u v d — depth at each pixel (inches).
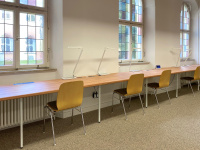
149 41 217.3
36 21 137.4
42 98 127.3
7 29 124.0
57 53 139.4
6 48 124.2
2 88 102.6
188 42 290.0
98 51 157.9
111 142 99.7
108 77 144.6
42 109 128.1
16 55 127.5
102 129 117.2
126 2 200.8
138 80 139.4
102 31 159.6
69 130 116.2
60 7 134.5
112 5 166.4
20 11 128.4
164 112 150.0
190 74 268.8
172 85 241.0
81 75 148.1
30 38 134.7
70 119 136.1
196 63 289.9
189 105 169.9
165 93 221.5
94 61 155.7
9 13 124.6
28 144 98.0
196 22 286.0
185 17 282.4
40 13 137.9
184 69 211.5
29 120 122.8
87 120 133.6
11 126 120.9
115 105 172.2
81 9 144.2
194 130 114.3
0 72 113.5
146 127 119.6
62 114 138.9
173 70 200.7
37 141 101.5
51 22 141.6
